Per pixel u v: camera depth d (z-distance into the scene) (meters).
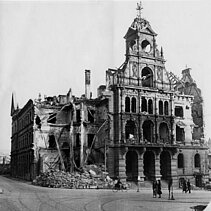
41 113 58.25
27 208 24.50
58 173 49.03
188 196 40.69
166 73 65.50
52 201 28.03
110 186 48.69
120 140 58.41
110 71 60.94
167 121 64.12
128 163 61.62
